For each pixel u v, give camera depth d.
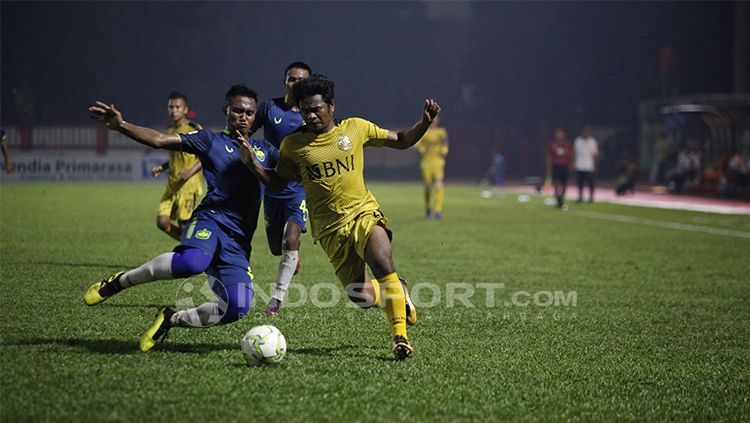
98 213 30.88
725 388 9.45
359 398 8.43
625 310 14.33
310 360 9.87
